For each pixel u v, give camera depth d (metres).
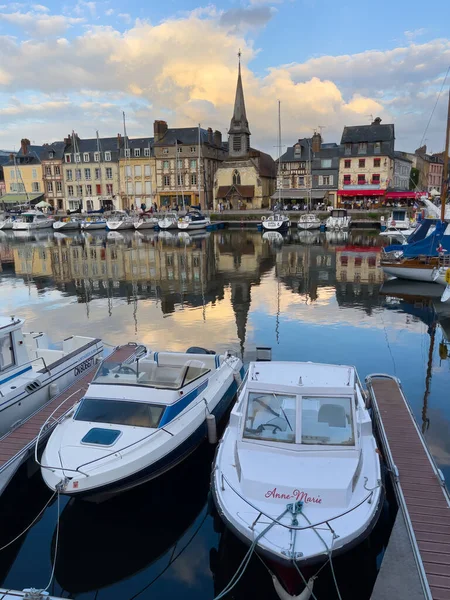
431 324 19.58
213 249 47.94
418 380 13.85
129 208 87.81
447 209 30.92
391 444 9.40
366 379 12.78
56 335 19.08
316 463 7.52
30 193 94.88
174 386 9.86
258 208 81.19
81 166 90.50
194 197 84.38
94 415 9.35
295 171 79.25
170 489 9.40
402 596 6.12
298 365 8.79
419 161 94.69
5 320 11.59
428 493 7.94
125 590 7.20
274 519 6.73
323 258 40.22
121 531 8.38
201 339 17.97
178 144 83.69
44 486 9.69
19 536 8.29
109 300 25.42
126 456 8.39
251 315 21.50
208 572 7.50
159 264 38.16
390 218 61.41
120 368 10.18
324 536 6.51
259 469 7.45
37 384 11.57
